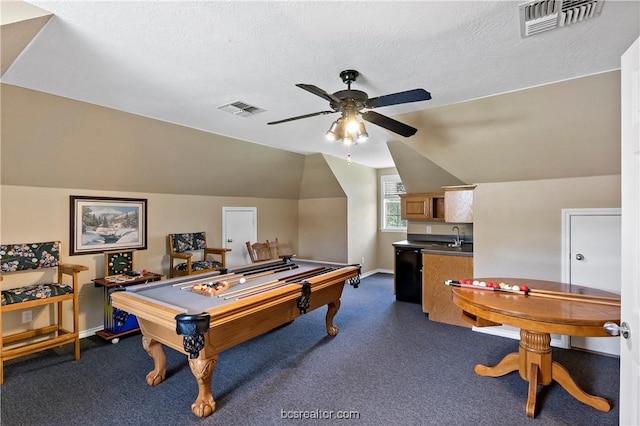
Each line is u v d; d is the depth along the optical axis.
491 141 3.22
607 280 3.07
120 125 3.34
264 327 2.57
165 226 4.40
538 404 2.29
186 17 1.71
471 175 3.63
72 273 3.05
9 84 2.56
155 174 4.06
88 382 2.58
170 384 2.55
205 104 3.08
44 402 2.32
